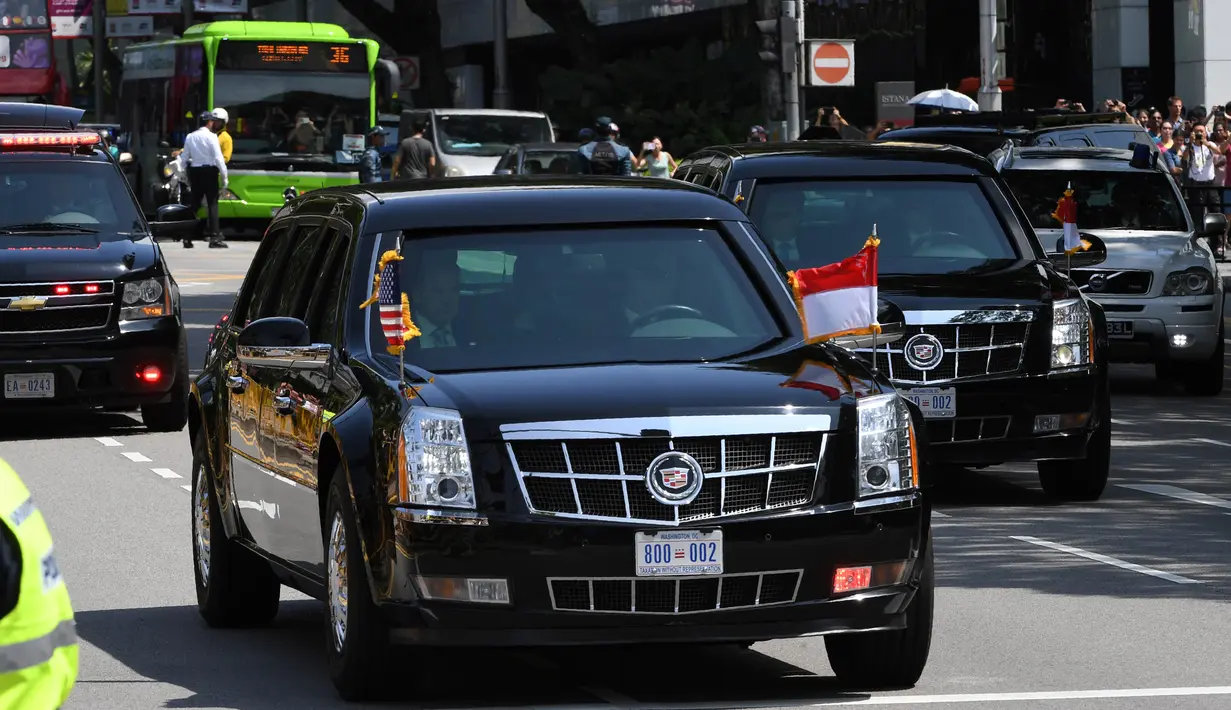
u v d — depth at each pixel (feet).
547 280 87.20
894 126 319.27
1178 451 165.48
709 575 76.02
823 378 80.79
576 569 75.61
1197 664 88.58
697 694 82.69
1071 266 157.38
